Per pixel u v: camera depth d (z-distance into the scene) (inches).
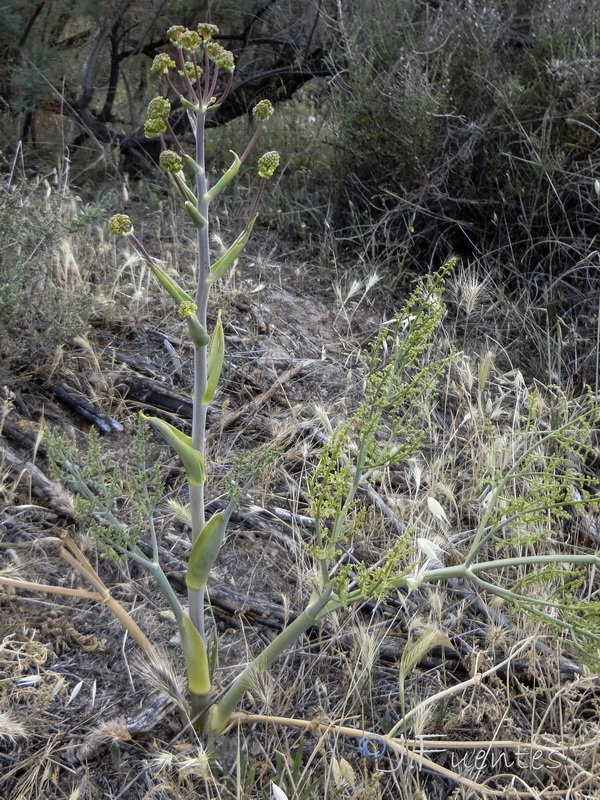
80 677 76.4
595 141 164.6
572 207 167.2
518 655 87.2
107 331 127.3
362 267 171.6
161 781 67.7
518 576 93.7
